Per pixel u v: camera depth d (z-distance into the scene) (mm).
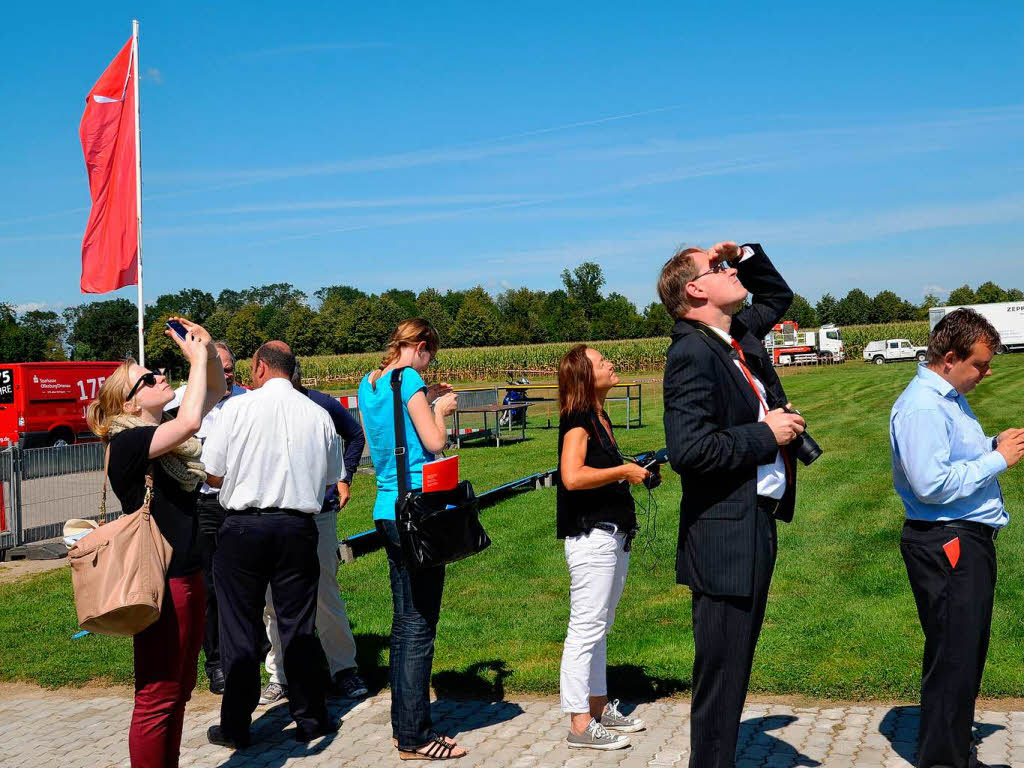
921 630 5176
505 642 5395
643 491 10422
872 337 66438
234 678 4008
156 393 3375
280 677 4785
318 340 112375
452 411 4023
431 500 3744
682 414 2795
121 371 3359
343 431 4961
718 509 2824
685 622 5625
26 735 4336
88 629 3168
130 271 10672
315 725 4121
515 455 15312
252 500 3896
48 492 9148
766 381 3180
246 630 4020
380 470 3975
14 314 108438
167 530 3289
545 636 5480
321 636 4734
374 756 3895
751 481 2811
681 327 2980
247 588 3988
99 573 3121
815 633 5215
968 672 3146
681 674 4625
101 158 10750
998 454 3105
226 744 4059
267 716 4492
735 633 2834
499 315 135250
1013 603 5656
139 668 3363
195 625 3430
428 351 4059
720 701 2857
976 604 3145
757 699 4324
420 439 3871
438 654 5191
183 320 3432
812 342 61438
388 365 4023
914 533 3260
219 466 3896
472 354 57219
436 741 3834
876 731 3842
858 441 14977
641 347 58250
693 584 2900
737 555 2793
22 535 8867
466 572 7164
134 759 3352
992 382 27984
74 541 3230
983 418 17812
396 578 3883
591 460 3822
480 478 12422
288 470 3930
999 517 3197
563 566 7281
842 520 8594
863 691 4297
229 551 3949
